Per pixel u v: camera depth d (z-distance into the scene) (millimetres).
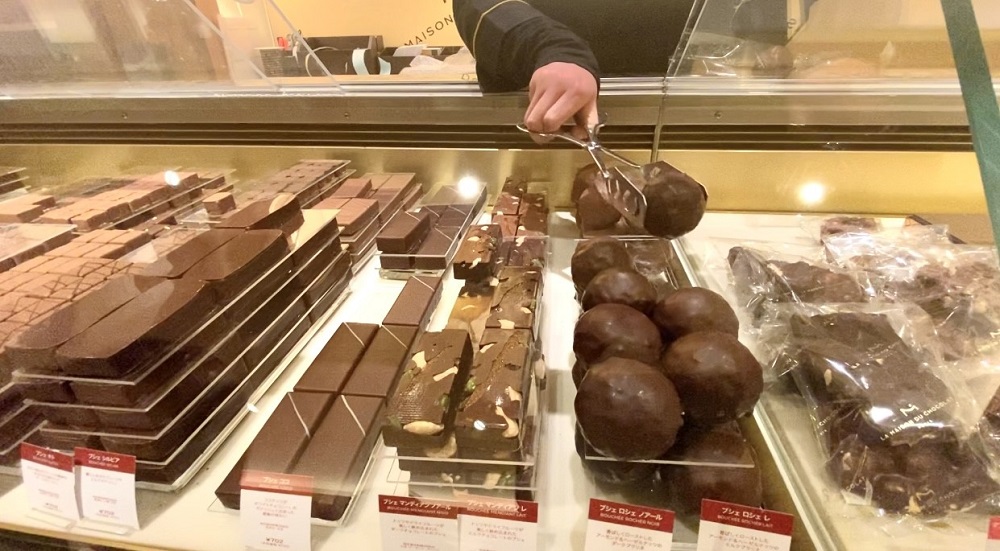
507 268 1143
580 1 1504
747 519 649
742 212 1425
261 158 1606
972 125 644
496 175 1543
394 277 1294
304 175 1485
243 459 810
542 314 1100
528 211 1394
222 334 923
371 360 964
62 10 1309
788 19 1223
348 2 2391
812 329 877
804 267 1035
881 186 1335
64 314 834
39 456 794
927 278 999
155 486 813
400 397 776
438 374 812
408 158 1562
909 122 1224
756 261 1077
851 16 1160
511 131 1494
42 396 793
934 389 750
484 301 1123
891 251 1116
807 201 1391
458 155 1535
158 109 1510
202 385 871
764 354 927
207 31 1304
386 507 693
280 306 1047
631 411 672
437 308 1172
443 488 745
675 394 703
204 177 1557
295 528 725
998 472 700
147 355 792
